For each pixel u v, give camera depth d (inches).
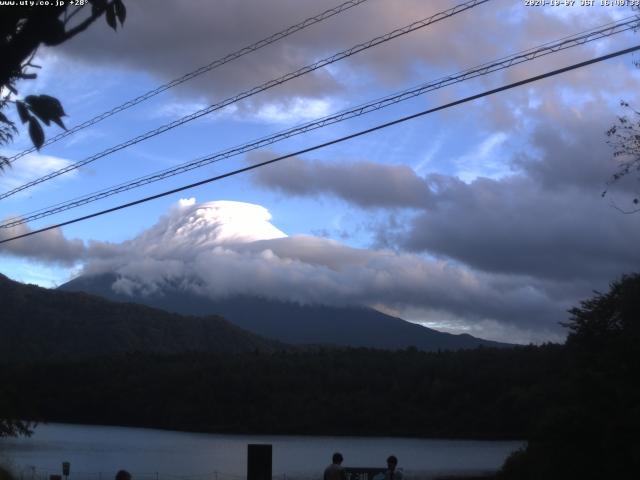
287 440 4813.0
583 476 1133.1
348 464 3378.4
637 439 1060.5
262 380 5930.1
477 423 4970.5
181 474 2832.2
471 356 5693.9
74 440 4498.0
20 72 167.6
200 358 6535.4
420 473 3019.2
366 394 5659.5
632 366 1128.2
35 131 164.6
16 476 1669.5
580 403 1144.2
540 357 5123.0
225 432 5413.4
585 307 1235.9
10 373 1945.1
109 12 172.4
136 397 5802.2
